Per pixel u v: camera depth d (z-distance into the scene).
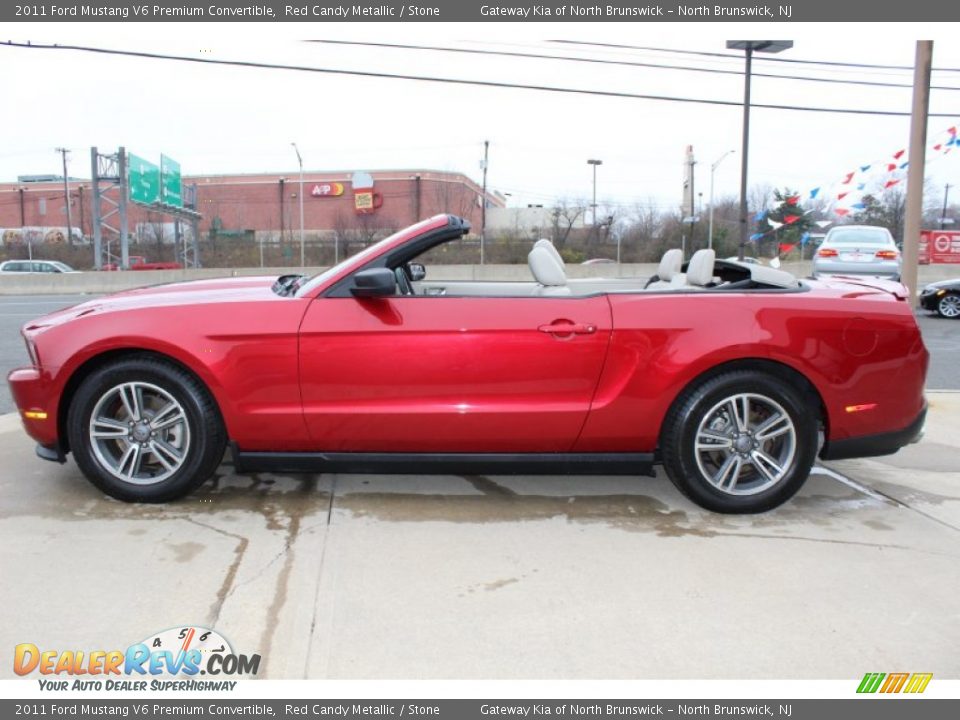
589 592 2.89
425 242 3.66
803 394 3.66
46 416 3.58
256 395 3.50
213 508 3.68
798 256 32.84
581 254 38.88
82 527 3.41
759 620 2.70
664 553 3.25
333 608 2.73
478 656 2.46
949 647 2.54
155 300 3.70
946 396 6.59
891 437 3.69
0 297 23.89
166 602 2.75
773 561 3.18
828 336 3.55
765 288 3.87
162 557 3.11
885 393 3.63
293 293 3.74
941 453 4.85
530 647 2.51
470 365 3.49
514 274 26.09
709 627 2.65
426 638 2.55
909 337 3.64
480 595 2.85
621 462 3.65
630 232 43.97
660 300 3.59
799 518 3.69
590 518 3.65
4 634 2.54
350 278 3.59
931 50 6.20
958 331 12.06
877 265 12.89
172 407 3.57
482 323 3.48
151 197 36.12
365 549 3.24
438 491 4.00
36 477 4.07
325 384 3.49
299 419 3.51
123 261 33.75
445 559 3.16
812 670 2.41
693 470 3.61
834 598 2.86
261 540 3.31
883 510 3.81
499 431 3.55
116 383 3.52
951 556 3.25
